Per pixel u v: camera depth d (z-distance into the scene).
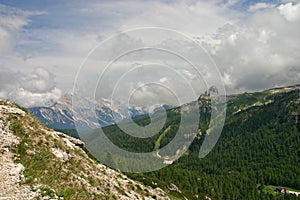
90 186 28.17
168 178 115.81
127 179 38.09
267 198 156.62
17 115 31.02
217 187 144.38
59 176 26.80
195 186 123.12
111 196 29.08
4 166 24.89
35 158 27.09
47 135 31.12
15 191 23.14
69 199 24.98
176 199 60.34
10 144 27.36
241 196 150.50
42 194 23.92
